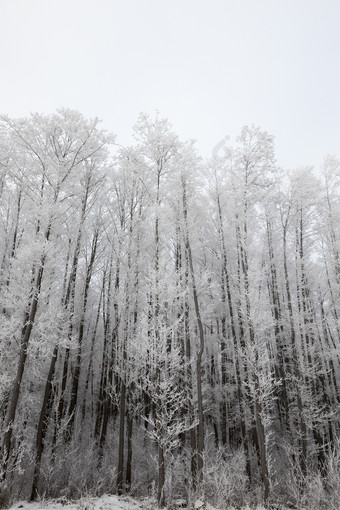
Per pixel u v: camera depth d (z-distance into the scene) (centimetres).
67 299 1297
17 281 962
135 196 1389
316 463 1238
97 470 1104
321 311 1728
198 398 979
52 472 954
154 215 1122
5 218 1352
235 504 845
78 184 1348
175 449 1272
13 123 1091
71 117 1181
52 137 1142
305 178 1537
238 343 1316
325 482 962
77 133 1163
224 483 866
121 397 1073
